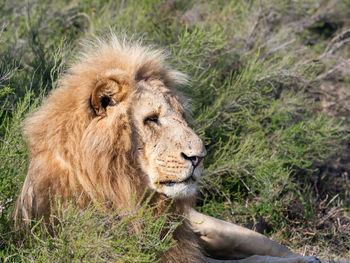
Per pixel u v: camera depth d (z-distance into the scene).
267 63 13.42
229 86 11.92
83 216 6.63
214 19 15.08
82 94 7.12
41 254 6.83
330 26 17.72
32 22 13.65
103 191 7.12
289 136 11.92
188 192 7.24
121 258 6.60
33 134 7.13
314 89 14.87
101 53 7.89
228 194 10.85
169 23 14.88
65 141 7.00
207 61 13.01
